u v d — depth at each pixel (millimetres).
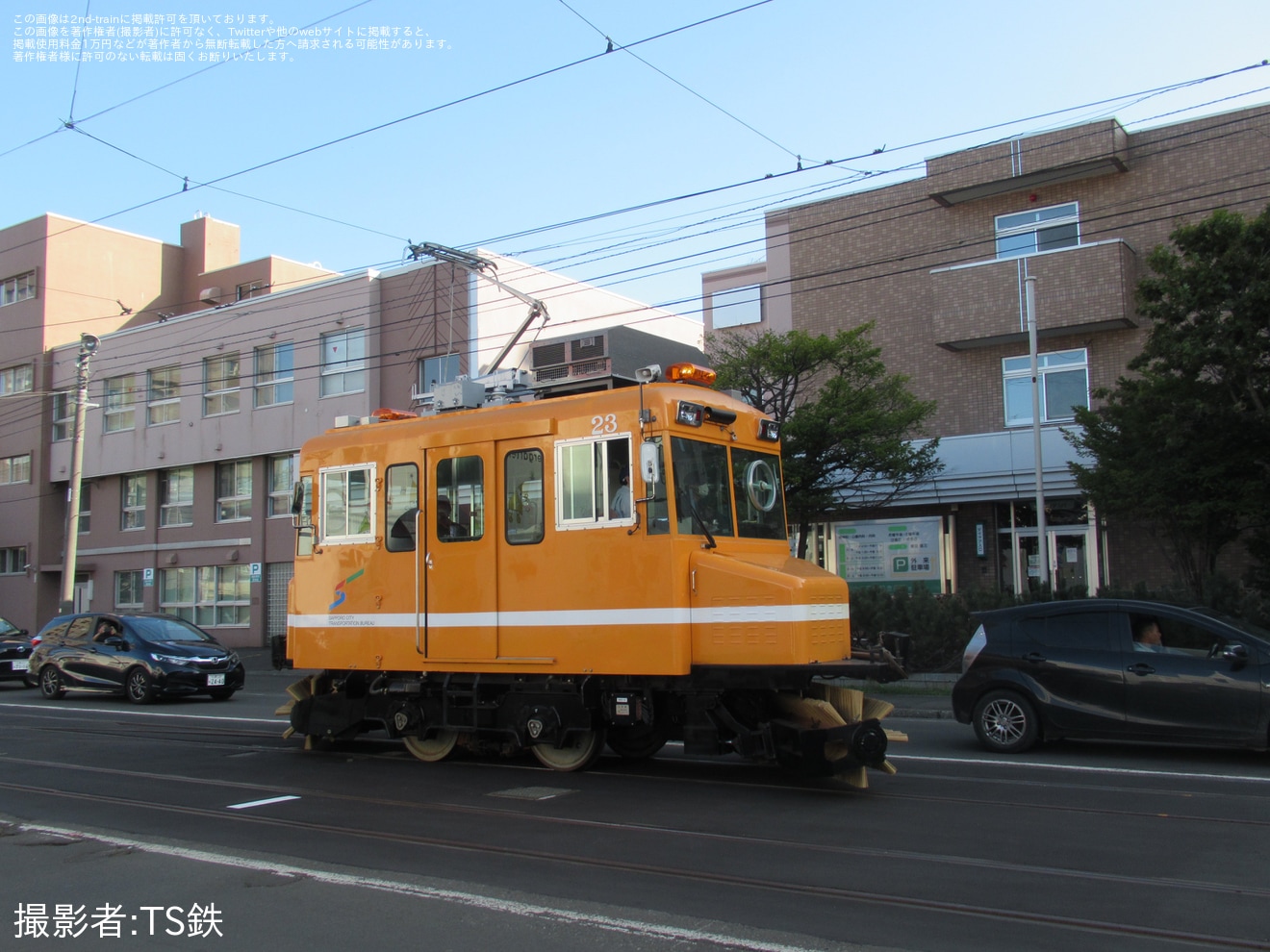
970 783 9234
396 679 10945
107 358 35562
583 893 5996
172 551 33500
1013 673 10953
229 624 32125
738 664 8781
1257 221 13859
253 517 31656
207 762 11227
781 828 7523
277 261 39688
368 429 11328
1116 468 16094
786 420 17422
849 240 23375
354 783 9711
